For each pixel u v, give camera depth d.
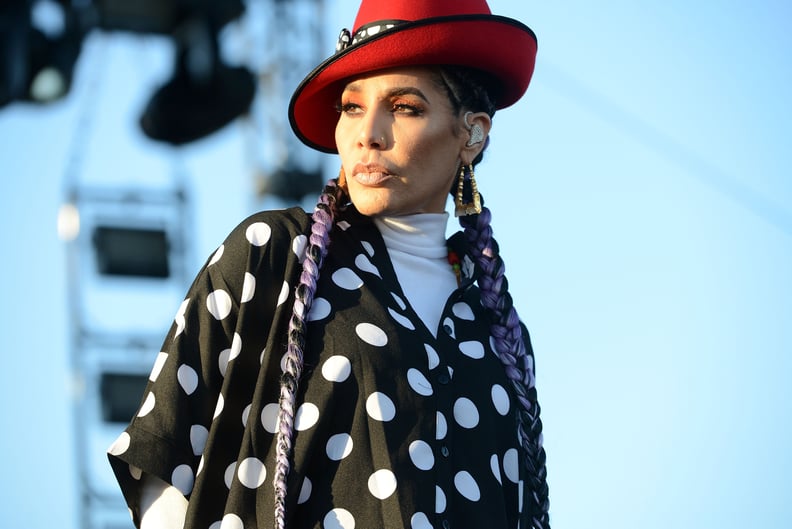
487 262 6.93
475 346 6.70
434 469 6.18
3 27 13.68
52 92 14.23
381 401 6.19
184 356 6.40
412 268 6.77
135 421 6.31
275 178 19.45
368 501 6.07
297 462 6.10
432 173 6.68
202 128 15.37
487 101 6.93
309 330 6.34
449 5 6.85
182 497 6.34
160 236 20.33
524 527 6.63
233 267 6.50
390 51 6.58
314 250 6.48
